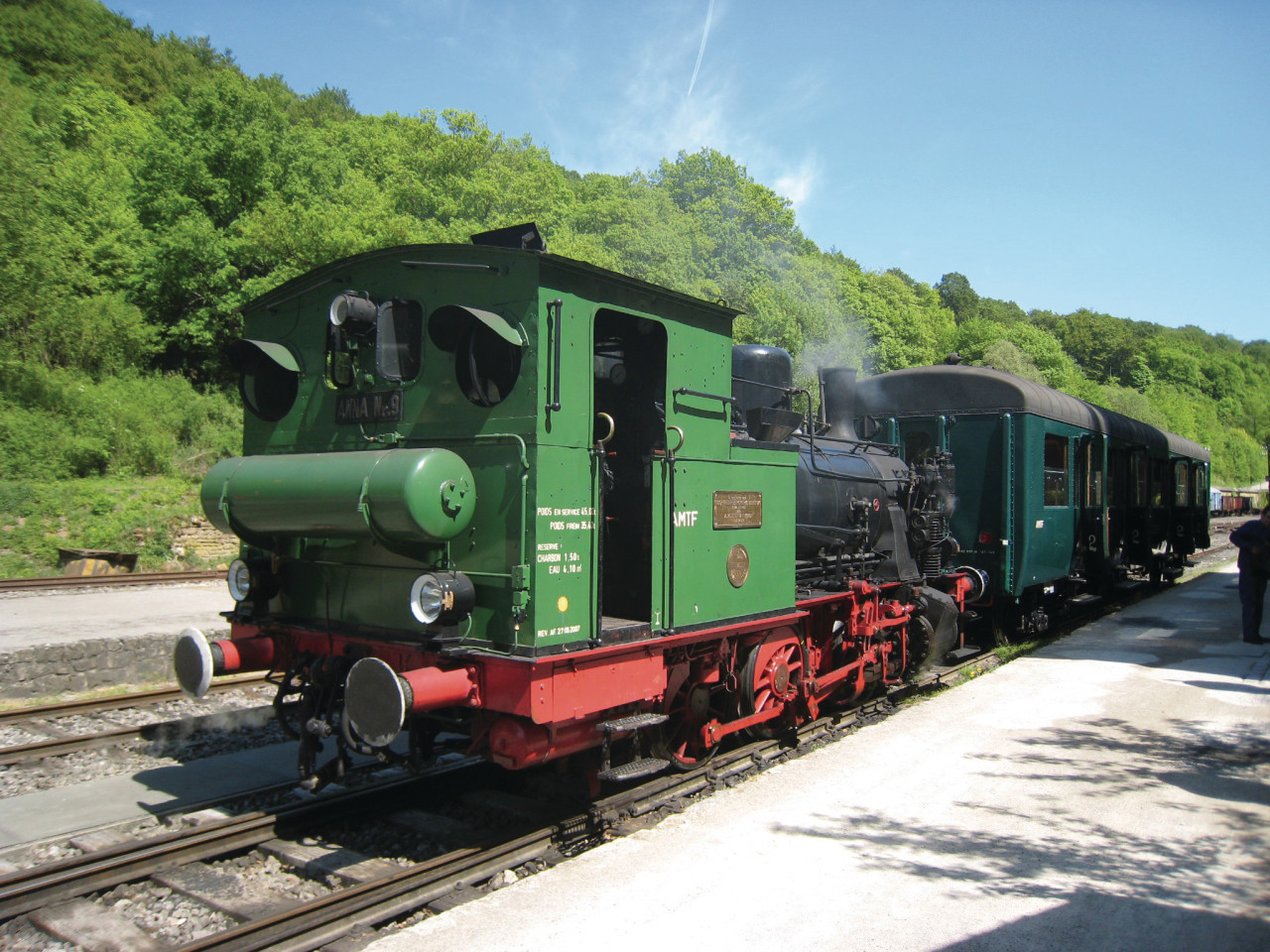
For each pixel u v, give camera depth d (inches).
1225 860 182.9
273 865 187.2
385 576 191.2
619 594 235.1
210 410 985.5
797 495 282.4
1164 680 348.2
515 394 176.9
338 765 197.2
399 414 196.7
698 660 229.8
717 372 227.6
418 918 160.7
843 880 171.9
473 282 186.4
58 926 158.7
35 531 682.2
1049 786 228.2
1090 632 467.5
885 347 1827.0
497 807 212.8
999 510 414.9
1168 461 738.2
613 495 238.2
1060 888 169.2
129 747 269.7
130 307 1003.3
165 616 454.6
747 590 237.8
